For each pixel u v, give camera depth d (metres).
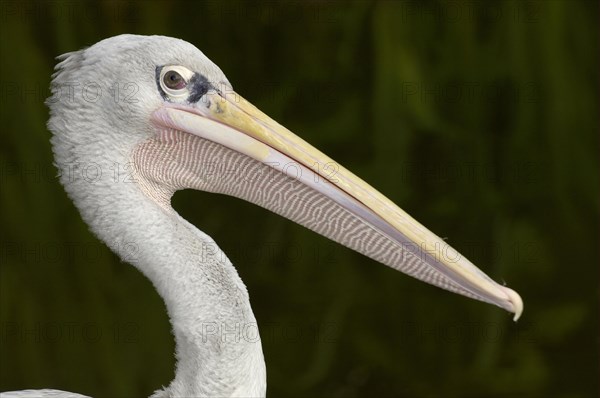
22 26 10.54
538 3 11.16
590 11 11.37
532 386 11.71
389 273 12.65
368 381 12.01
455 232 12.42
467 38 11.38
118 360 10.88
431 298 12.64
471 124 11.88
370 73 12.11
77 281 10.81
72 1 10.75
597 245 12.16
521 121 11.64
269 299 12.52
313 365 11.93
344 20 11.73
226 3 12.01
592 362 12.01
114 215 6.31
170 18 11.64
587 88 11.45
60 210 10.66
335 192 6.57
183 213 12.61
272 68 12.45
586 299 12.39
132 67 6.34
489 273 12.29
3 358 10.86
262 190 6.68
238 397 6.17
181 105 6.46
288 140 6.57
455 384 11.81
